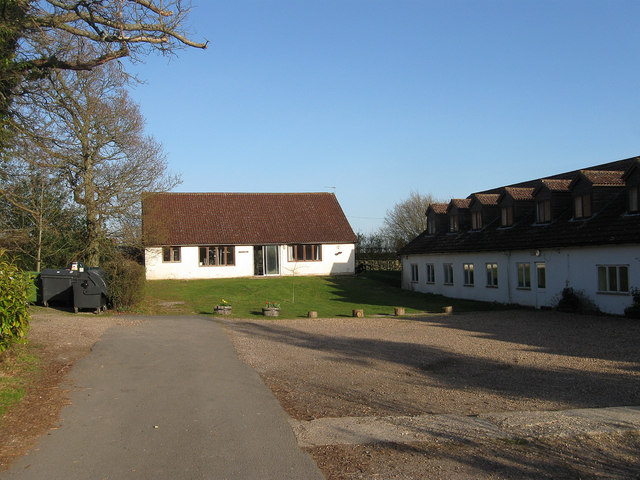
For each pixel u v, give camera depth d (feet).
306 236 143.02
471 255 102.47
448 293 111.04
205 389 29.37
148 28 39.40
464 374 35.22
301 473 17.62
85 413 24.23
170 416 24.09
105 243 96.78
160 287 117.60
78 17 38.37
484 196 104.94
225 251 136.98
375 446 20.36
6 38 37.37
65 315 66.49
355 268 154.71
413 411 25.90
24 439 20.45
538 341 49.26
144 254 125.18
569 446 20.62
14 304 27.43
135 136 97.19
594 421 23.61
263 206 152.46
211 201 150.41
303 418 24.25
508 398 28.66
